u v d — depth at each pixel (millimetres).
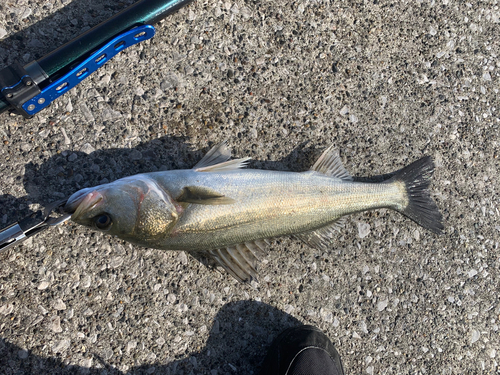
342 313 532
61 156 465
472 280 572
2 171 454
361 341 537
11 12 457
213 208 443
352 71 533
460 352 568
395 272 546
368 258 538
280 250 517
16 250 458
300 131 518
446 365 563
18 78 413
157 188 434
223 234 451
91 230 473
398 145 546
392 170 544
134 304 483
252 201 453
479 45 577
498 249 579
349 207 491
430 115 559
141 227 429
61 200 435
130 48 477
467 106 572
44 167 462
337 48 529
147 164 482
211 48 496
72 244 470
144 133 481
